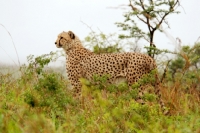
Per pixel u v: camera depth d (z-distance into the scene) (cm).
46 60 1550
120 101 1358
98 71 1906
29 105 1290
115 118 1191
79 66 1953
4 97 1441
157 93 1725
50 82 1340
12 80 1734
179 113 1488
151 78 1658
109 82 1897
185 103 1523
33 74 1611
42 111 1294
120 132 1159
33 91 1410
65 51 2023
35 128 976
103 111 1273
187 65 1709
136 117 1230
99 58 1917
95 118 1262
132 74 1845
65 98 1357
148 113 1288
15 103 1327
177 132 1087
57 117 1304
